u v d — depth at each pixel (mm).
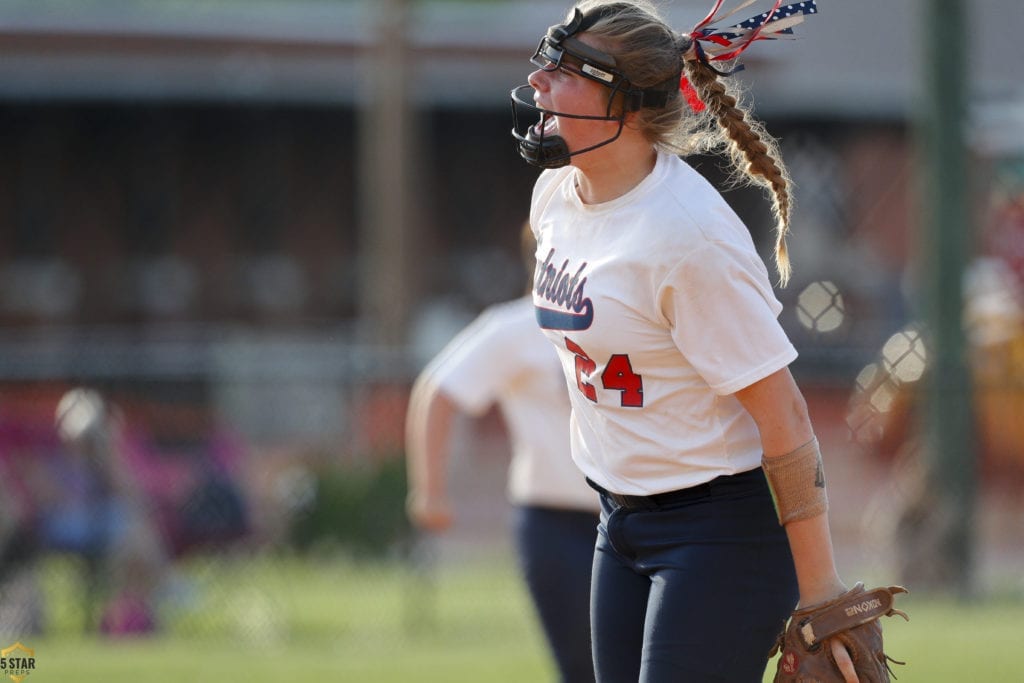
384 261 54250
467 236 79812
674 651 12594
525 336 19453
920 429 41781
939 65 44438
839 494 51938
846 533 49688
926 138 44688
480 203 79875
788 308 71000
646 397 12633
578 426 13586
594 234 12609
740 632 12633
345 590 39781
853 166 81688
